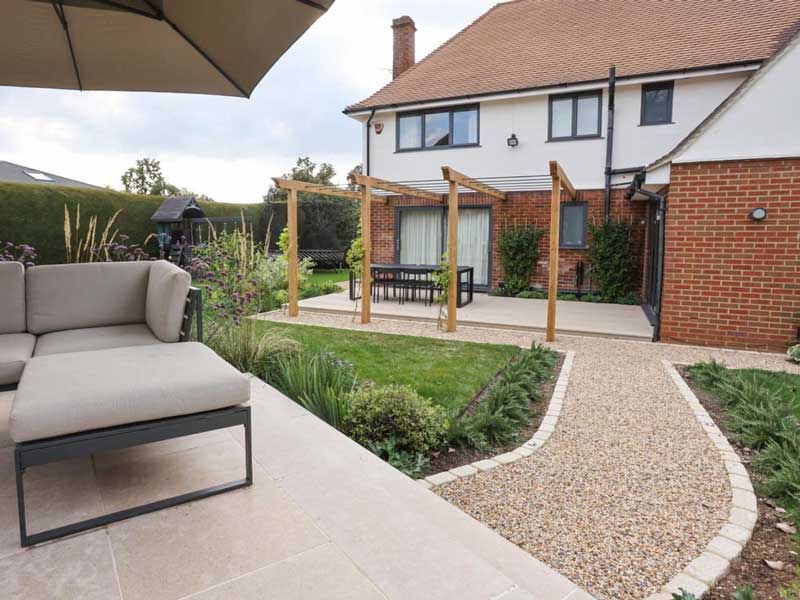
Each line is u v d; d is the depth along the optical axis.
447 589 1.67
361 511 2.16
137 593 1.62
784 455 3.00
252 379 4.29
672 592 1.95
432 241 12.32
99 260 5.92
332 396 3.59
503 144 11.34
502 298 10.86
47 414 1.86
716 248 6.36
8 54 2.70
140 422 2.08
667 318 6.73
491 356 5.81
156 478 2.42
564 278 11.07
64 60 2.77
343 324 8.06
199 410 2.18
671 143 9.99
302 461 2.65
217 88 3.00
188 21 2.43
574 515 2.55
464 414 3.95
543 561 2.17
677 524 2.47
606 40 11.66
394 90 12.78
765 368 5.41
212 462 2.61
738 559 2.20
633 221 10.36
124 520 2.05
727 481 2.91
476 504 2.65
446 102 11.48
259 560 1.80
